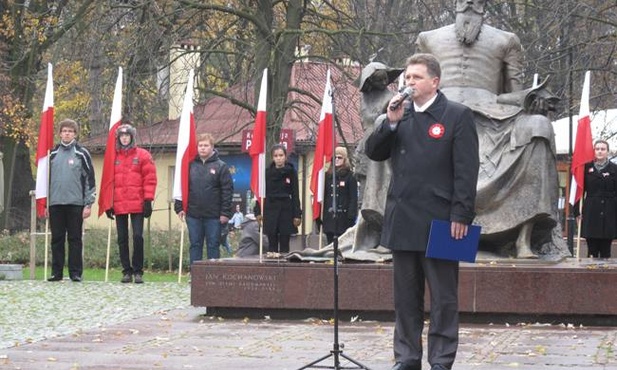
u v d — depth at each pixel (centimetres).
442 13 3462
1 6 4091
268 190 1984
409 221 891
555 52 3166
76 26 3706
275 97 3231
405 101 912
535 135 1476
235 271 1409
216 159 1909
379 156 921
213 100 4112
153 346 1156
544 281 1333
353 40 3216
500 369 991
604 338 1211
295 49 3334
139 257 2005
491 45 1580
